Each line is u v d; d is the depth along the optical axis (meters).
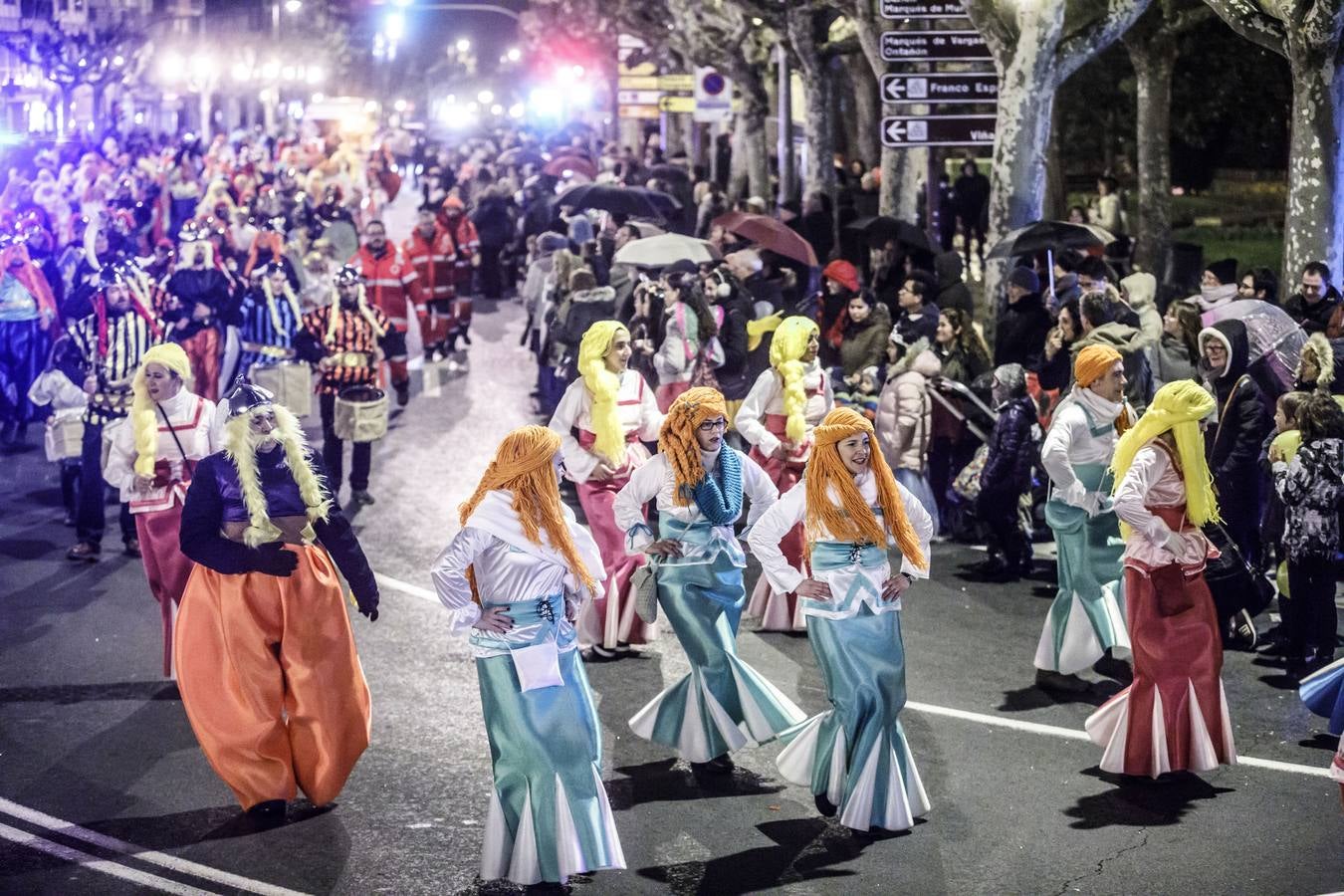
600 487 10.00
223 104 80.38
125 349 12.10
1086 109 35.62
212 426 9.14
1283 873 6.97
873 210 26.64
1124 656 9.95
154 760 8.29
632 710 9.08
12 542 12.74
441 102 146.12
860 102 33.41
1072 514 9.16
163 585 9.25
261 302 15.62
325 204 27.50
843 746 7.37
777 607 10.55
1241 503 10.12
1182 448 7.93
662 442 8.10
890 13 18.70
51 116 46.16
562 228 23.58
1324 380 10.34
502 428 17.56
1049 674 9.37
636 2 42.34
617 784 8.02
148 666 9.80
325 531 7.51
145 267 17.69
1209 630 7.96
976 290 26.48
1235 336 10.98
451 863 7.05
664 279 13.88
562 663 6.79
